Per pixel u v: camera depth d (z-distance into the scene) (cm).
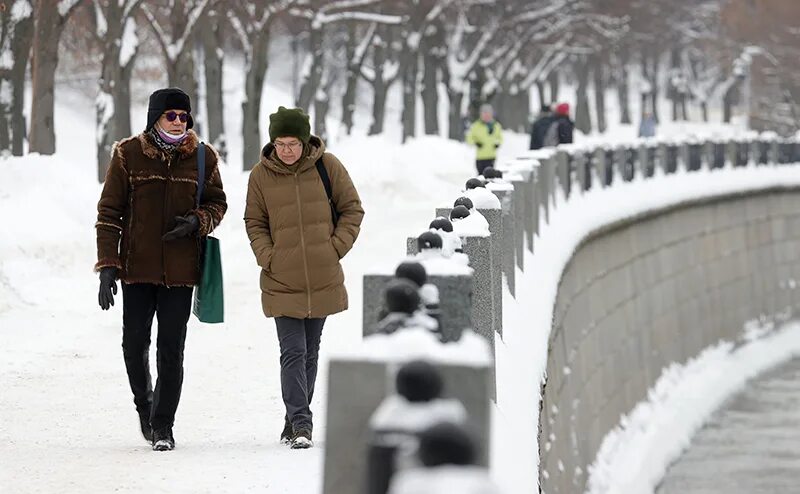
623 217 7612
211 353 3544
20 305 4309
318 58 14062
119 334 3916
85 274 4862
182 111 2344
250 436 2517
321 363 3325
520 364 2933
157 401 2362
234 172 7288
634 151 8812
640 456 7119
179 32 9900
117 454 2309
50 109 7762
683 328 9288
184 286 2358
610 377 7125
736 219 10688
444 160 10269
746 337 10750
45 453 2320
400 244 6184
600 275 7075
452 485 689
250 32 12325
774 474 7469
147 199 2341
